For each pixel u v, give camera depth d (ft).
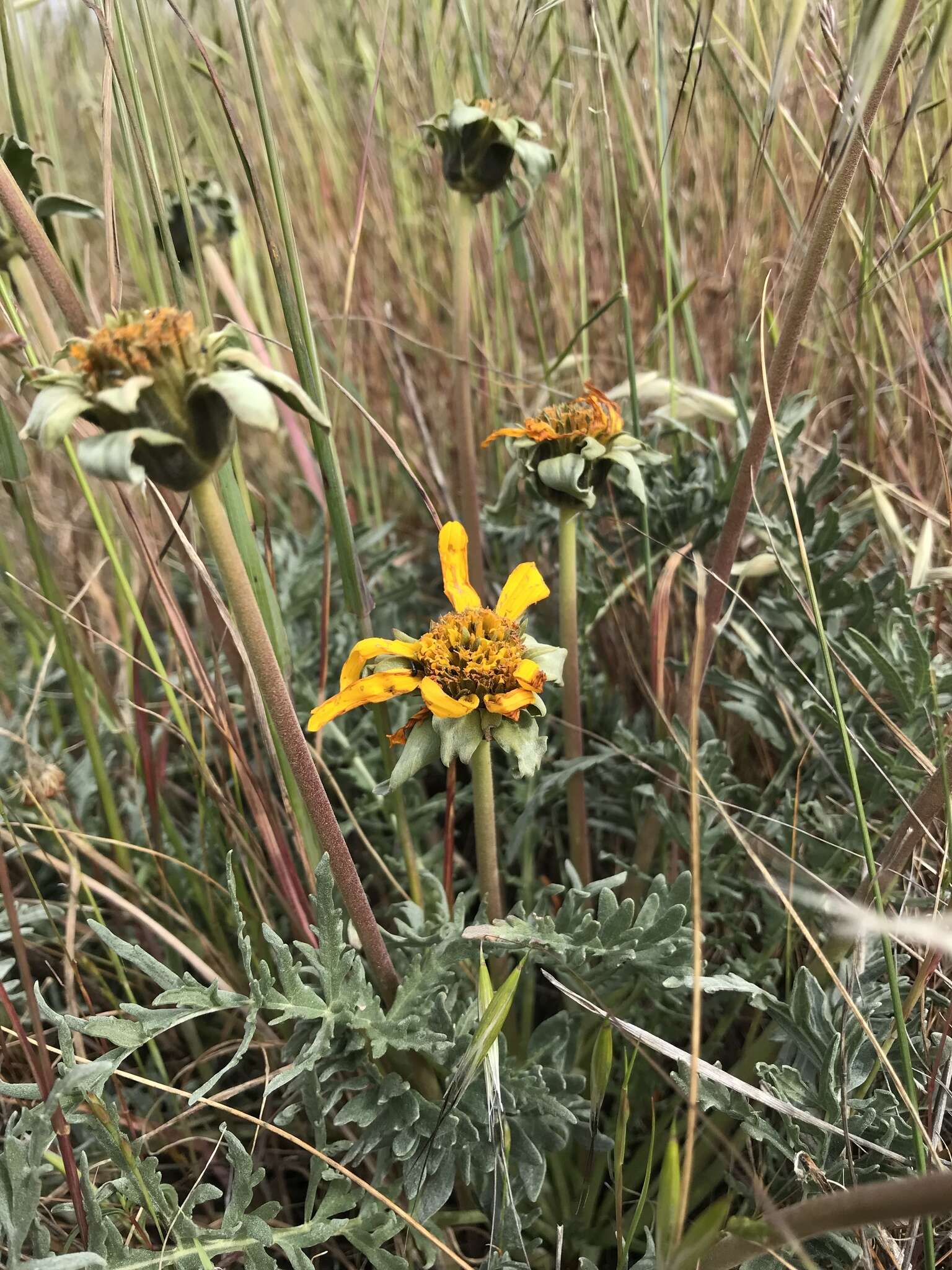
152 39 0.63
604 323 1.20
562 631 0.78
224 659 1.07
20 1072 0.71
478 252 1.25
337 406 1.03
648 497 0.97
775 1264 0.56
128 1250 0.54
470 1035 0.64
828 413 1.16
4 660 1.14
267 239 0.62
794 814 0.76
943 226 0.95
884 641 0.83
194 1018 0.81
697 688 0.46
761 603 0.92
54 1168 0.59
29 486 1.16
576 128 1.11
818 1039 0.62
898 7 0.47
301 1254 0.57
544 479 0.70
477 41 1.04
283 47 1.26
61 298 0.56
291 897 0.75
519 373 1.19
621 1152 0.52
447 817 0.78
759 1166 0.64
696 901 0.44
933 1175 0.32
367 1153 0.63
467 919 0.86
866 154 0.76
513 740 0.55
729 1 0.97
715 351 1.16
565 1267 0.71
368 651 0.58
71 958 0.69
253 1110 0.77
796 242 0.87
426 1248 0.60
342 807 0.97
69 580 1.11
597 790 0.97
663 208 0.86
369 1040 0.60
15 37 0.87
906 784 0.78
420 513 1.31
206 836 0.90
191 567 0.82
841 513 0.97
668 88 1.03
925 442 1.00
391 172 1.31
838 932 0.53
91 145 1.25
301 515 1.37
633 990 0.81
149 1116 0.71
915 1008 0.66
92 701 0.96
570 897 0.67
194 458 0.42
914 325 0.95
